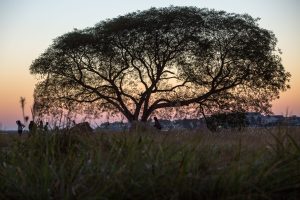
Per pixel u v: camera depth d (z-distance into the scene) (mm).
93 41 47844
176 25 46906
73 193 4332
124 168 4625
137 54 48719
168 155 5074
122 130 6730
